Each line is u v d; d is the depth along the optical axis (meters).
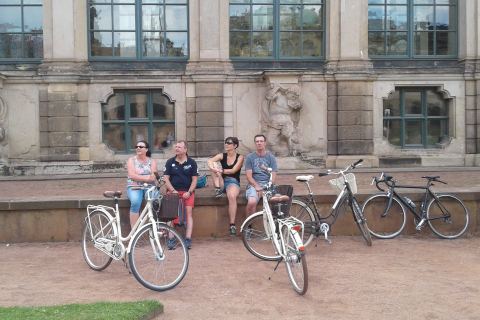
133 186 9.56
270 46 18.45
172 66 18.12
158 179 9.71
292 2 18.41
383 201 10.61
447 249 9.76
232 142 10.43
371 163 18.08
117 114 18.05
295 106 17.67
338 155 18.14
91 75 17.64
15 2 17.72
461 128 18.70
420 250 9.66
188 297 7.03
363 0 18.19
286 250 7.39
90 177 16.53
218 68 17.86
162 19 18.11
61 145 17.58
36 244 10.28
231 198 10.25
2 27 17.75
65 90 17.52
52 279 7.91
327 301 6.87
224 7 17.98
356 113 18.06
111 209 8.30
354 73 17.94
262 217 8.97
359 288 7.40
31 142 17.62
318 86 18.16
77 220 10.44
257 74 18.02
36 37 17.83
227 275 8.05
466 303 6.78
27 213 10.34
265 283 7.65
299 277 7.12
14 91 17.56
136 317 5.82
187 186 9.80
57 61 17.52
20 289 7.40
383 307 6.64
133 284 7.59
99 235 8.18
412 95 18.80
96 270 8.31
